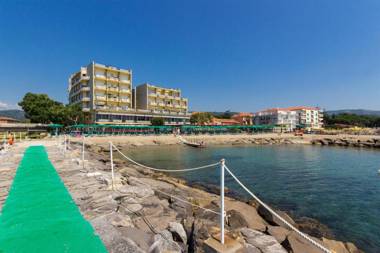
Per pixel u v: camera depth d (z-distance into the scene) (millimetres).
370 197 14648
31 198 7137
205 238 5785
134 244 4684
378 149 51438
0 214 5891
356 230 10070
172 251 5016
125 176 13203
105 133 60312
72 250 4305
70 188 8453
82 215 5984
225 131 88938
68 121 56219
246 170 24344
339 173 22625
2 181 9289
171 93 85438
